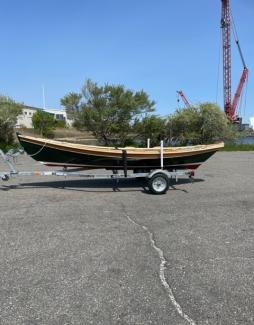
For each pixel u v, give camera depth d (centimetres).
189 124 3478
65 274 464
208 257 521
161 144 1063
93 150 1043
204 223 699
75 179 1290
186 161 1127
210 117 3453
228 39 7006
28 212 788
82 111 3338
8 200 918
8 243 582
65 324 354
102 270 476
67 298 403
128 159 1057
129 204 875
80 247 562
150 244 577
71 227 671
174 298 403
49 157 1062
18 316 368
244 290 421
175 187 1130
